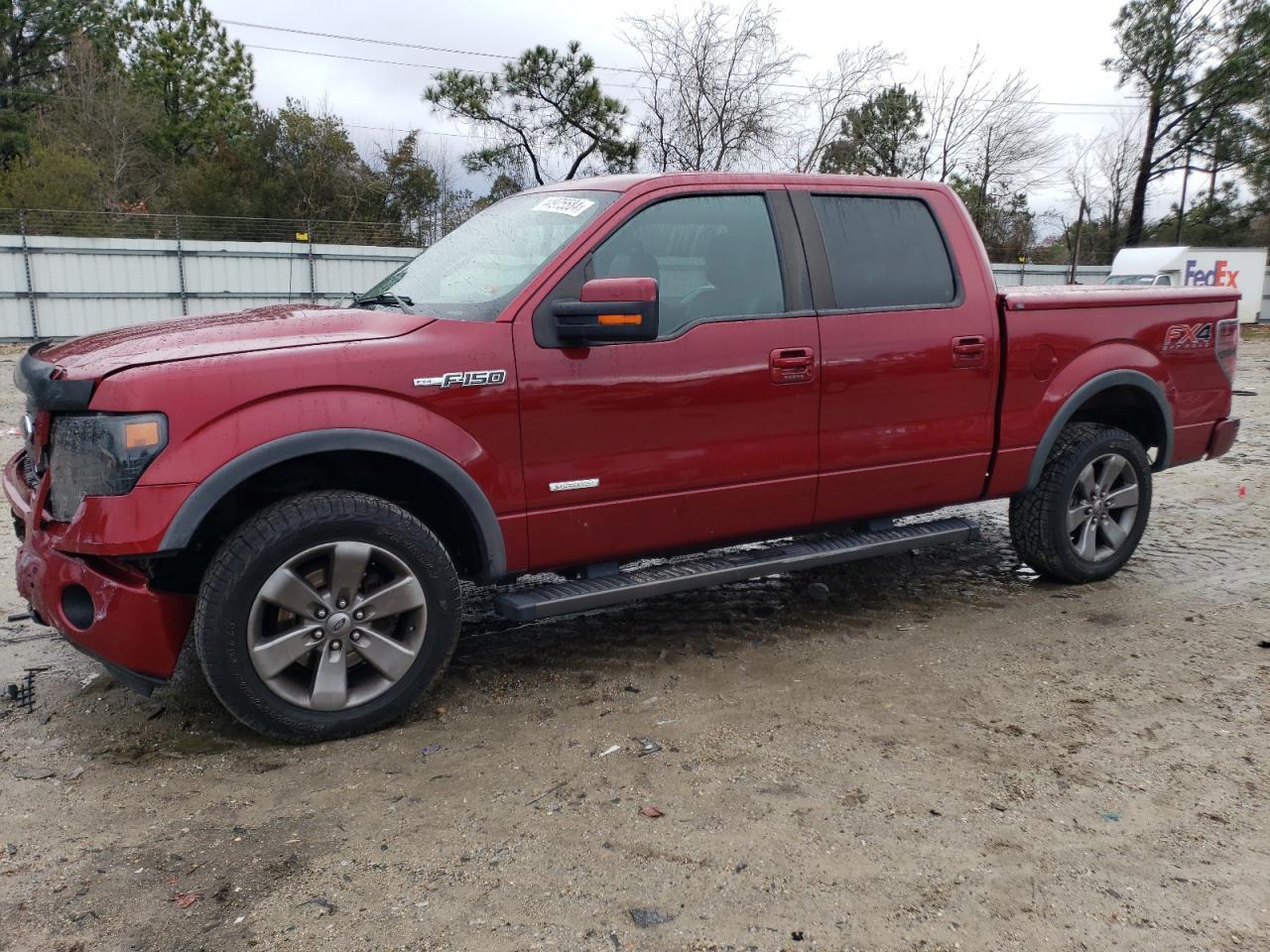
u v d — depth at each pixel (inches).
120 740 133.2
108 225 1042.1
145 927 94.0
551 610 140.5
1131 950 91.8
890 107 1217.4
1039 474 191.8
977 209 1491.1
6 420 442.6
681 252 153.1
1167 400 204.7
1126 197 1740.9
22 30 1662.2
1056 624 182.4
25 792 119.2
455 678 155.5
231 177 1370.6
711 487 154.3
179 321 143.7
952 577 213.5
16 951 90.4
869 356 165.6
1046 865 105.0
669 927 94.2
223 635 121.6
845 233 169.0
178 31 1691.7
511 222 162.2
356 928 93.8
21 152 1454.2
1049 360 187.0
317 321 134.9
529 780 122.3
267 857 105.7
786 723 139.2
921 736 135.4
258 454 119.5
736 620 184.5
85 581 121.4
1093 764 127.8
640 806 116.0
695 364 149.6
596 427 143.0
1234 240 1728.6
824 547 168.4
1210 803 118.3
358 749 130.9
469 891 99.7
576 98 1179.9
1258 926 95.4
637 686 152.6
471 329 134.7
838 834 110.3
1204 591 201.9
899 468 172.6
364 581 132.8
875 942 92.3
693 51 1027.3
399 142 1505.9
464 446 133.2
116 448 116.0
